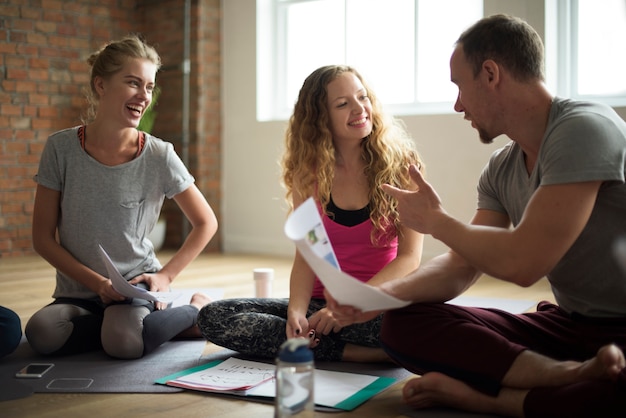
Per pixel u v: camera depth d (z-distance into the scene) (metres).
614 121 1.61
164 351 2.50
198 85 5.85
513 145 1.89
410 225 1.77
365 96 2.33
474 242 1.65
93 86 2.54
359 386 2.04
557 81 4.46
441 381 1.76
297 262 2.32
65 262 2.50
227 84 5.99
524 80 1.69
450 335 1.74
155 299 2.29
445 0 4.85
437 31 4.91
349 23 5.36
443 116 4.79
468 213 4.71
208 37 5.90
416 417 1.78
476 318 1.81
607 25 4.32
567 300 1.81
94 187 2.53
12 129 5.59
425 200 1.74
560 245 1.57
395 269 2.21
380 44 5.21
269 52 5.82
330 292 1.63
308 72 5.66
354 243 2.34
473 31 1.72
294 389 1.33
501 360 1.67
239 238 5.97
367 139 2.36
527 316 1.90
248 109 5.86
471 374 1.71
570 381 1.56
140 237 2.62
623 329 1.72
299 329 2.16
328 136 2.36
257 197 5.84
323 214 2.34
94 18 5.96
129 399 1.97
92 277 2.47
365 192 2.34
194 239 2.67
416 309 1.80
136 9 6.20
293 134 2.44
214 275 4.61
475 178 4.67
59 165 2.54
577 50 4.43
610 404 1.49
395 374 2.19
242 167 5.93
